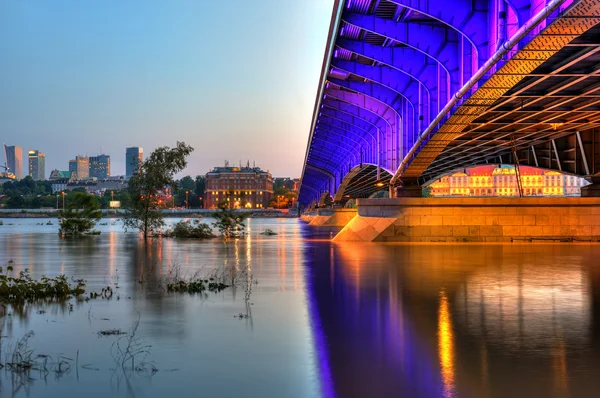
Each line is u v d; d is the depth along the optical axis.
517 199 38.62
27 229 78.56
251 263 23.47
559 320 11.10
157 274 19.36
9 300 13.79
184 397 6.74
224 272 19.86
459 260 24.20
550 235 38.66
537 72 25.91
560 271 19.78
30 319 11.36
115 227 85.75
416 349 8.90
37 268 21.59
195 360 8.29
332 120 65.38
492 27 21.98
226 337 9.73
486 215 38.78
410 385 7.14
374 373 7.65
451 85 28.19
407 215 39.34
